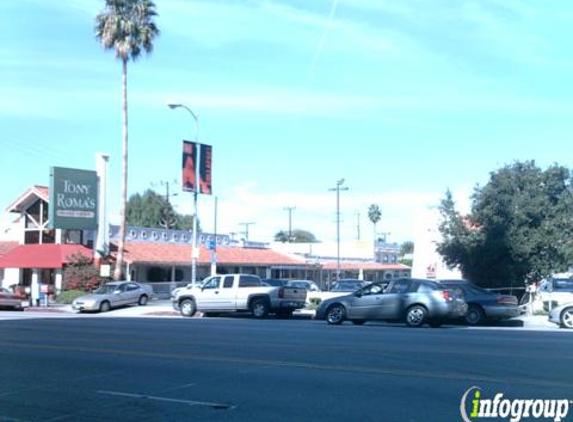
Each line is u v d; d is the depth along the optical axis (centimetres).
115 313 3372
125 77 4306
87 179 4566
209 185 3644
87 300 3550
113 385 1135
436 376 1178
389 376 1183
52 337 1853
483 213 3291
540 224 3234
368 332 1998
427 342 1681
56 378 1202
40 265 4531
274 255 6438
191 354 1477
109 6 4303
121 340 1767
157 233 5459
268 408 962
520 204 3216
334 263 7169
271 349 1552
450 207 3431
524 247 3145
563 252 3188
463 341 1706
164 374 1231
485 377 1165
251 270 6181
